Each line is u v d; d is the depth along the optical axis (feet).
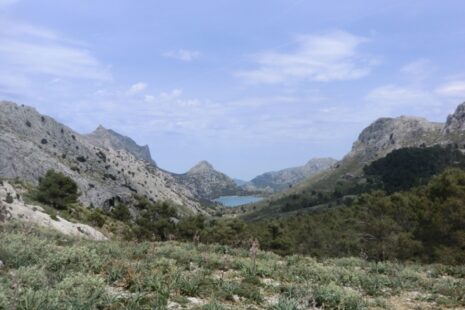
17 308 27.91
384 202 179.22
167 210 291.58
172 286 39.34
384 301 43.98
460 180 150.20
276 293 44.37
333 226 228.02
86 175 636.07
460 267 73.36
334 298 41.22
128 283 39.45
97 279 37.52
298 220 300.61
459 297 48.60
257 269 53.16
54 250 51.34
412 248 147.64
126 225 289.53
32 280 34.83
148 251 60.13
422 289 54.34
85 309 29.45
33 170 471.21
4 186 157.07
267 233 241.55
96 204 453.17
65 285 34.14
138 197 556.92
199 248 74.13
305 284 47.80
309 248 224.74
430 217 144.66
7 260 42.93
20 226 84.58
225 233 243.40
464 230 136.26
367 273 61.21
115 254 56.03
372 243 165.89
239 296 41.06
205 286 41.50
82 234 154.71
